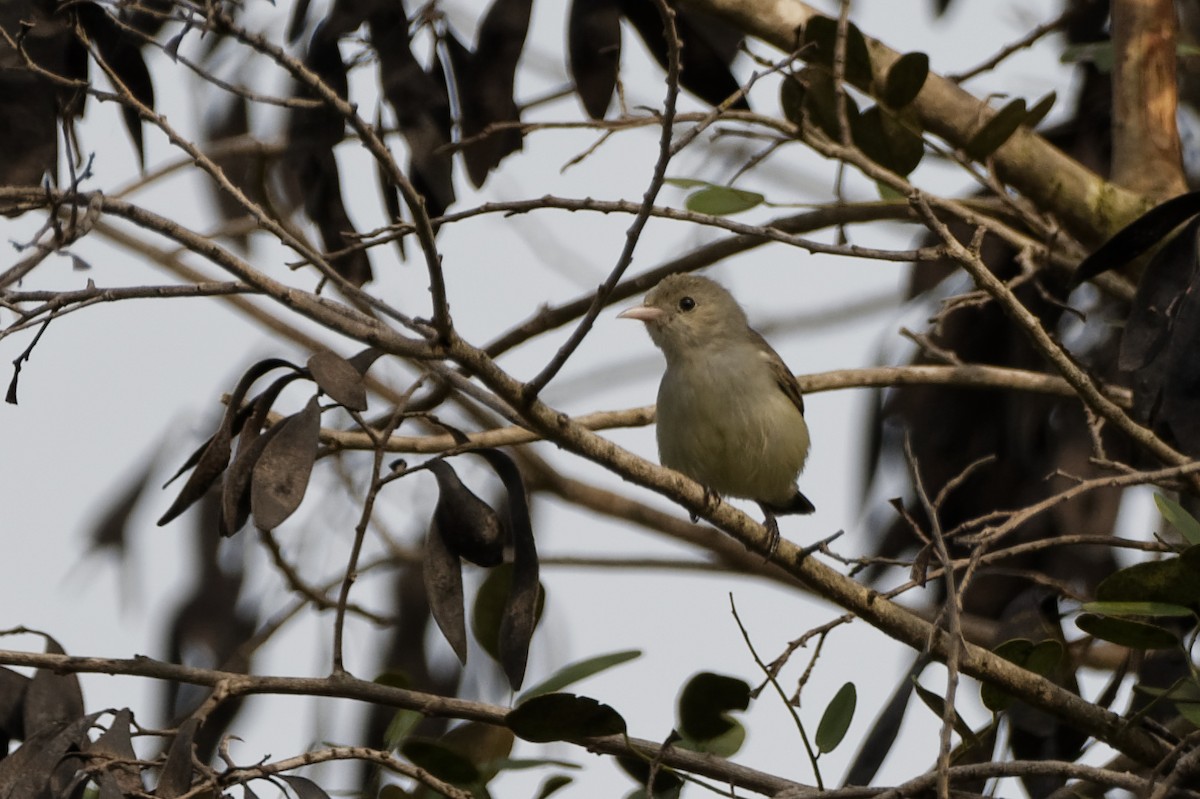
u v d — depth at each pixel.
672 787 9.62
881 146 11.59
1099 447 10.24
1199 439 8.91
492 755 11.05
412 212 7.95
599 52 10.71
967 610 13.19
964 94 12.27
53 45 9.32
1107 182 12.78
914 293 14.00
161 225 8.41
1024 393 13.31
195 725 8.26
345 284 8.44
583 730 9.02
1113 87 13.17
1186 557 8.48
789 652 8.85
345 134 10.63
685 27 11.37
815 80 11.41
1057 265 12.45
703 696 9.40
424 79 10.46
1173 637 8.74
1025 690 9.44
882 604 9.91
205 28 7.92
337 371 8.06
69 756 7.80
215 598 13.95
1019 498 13.46
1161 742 9.52
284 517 7.64
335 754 8.20
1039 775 8.48
